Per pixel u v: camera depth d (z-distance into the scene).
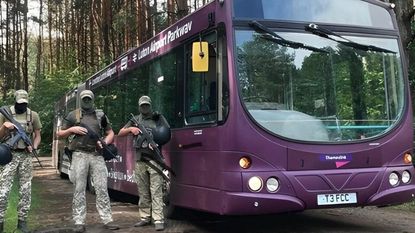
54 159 21.42
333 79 6.85
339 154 6.61
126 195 12.23
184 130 7.60
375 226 7.95
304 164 6.46
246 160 6.34
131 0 25.83
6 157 6.88
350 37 7.05
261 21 6.68
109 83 12.19
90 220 8.66
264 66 6.59
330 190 6.50
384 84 7.13
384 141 6.90
